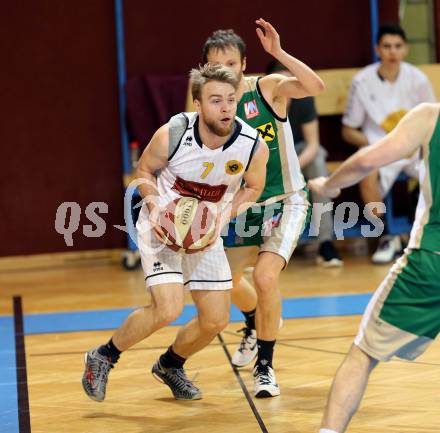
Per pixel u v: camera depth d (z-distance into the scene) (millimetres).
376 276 15320
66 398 9109
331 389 6539
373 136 16750
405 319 6461
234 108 7539
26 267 17562
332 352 10586
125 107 17188
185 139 7789
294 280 15352
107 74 17562
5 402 9016
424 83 16672
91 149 17625
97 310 13555
